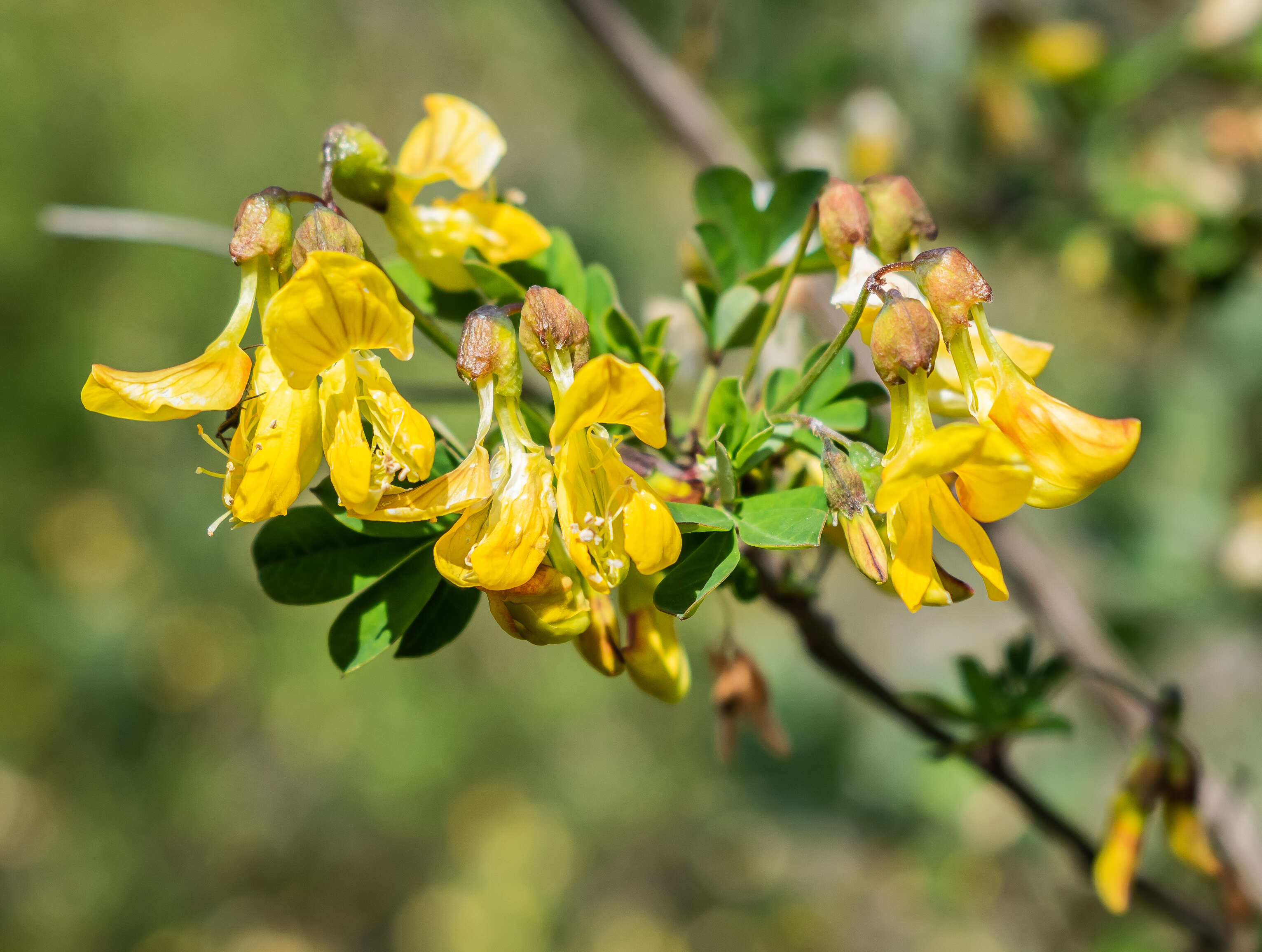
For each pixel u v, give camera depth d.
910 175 3.58
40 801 7.65
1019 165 3.57
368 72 8.72
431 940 8.11
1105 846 1.90
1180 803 1.88
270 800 7.98
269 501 1.15
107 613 7.69
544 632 1.19
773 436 1.35
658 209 8.70
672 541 1.15
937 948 6.04
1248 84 3.38
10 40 7.66
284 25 8.54
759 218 1.70
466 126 1.53
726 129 3.22
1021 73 3.55
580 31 3.05
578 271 1.57
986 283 1.20
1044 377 5.54
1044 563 2.71
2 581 7.61
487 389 1.19
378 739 7.80
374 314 1.08
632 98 2.98
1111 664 2.66
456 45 8.62
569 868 8.25
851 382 1.51
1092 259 3.31
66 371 7.74
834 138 3.58
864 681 1.80
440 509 1.13
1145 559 4.24
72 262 7.81
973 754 2.02
